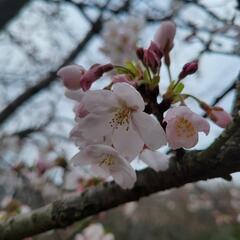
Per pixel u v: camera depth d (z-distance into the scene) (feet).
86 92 0.43
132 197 0.53
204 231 3.59
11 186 1.61
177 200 3.81
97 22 1.50
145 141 0.42
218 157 0.46
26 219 0.59
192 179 0.49
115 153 0.44
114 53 0.95
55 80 1.73
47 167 1.31
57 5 1.79
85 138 0.44
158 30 0.51
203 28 0.98
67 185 1.10
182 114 0.41
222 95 0.62
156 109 0.45
